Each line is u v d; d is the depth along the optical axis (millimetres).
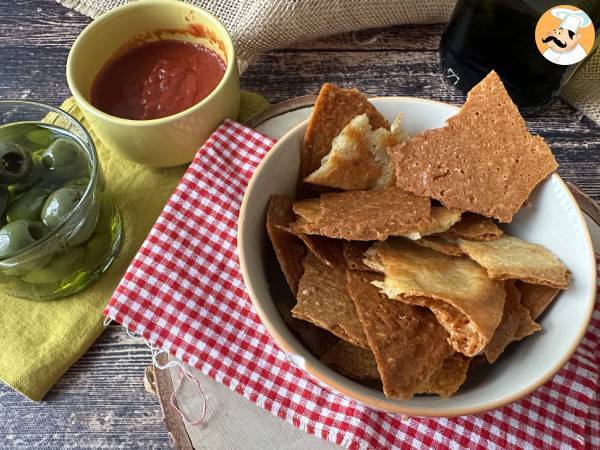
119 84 300
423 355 191
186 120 267
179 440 229
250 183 215
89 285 266
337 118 225
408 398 181
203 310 244
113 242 270
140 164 291
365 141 221
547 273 199
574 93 316
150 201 292
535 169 210
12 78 339
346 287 210
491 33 287
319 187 236
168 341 237
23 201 238
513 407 224
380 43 348
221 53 298
